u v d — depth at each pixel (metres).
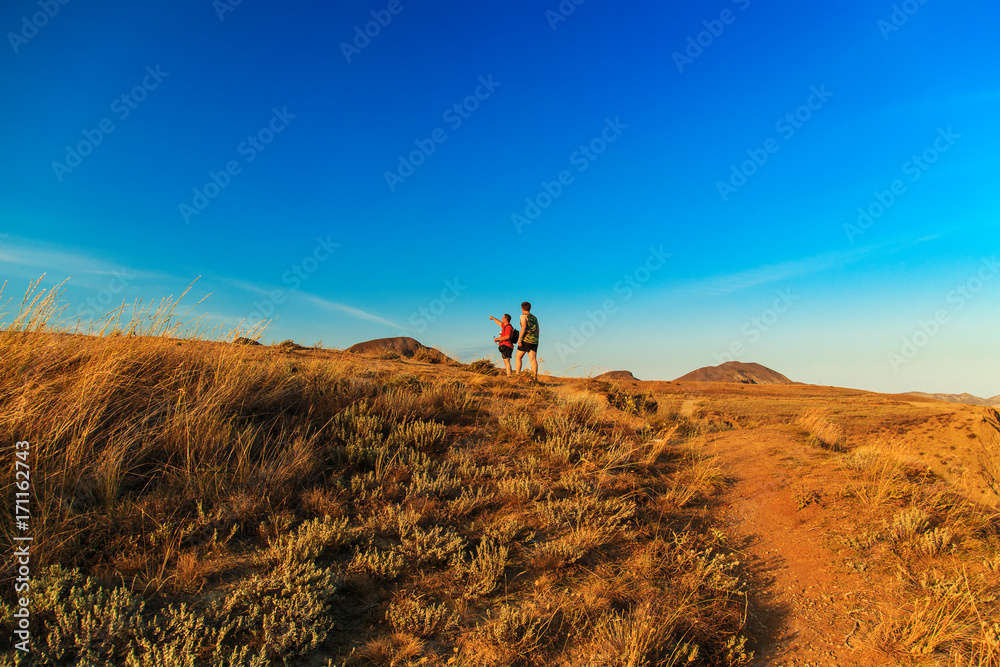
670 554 4.52
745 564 4.53
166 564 3.62
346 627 3.38
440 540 4.31
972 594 3.70
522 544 4.55
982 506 5.00
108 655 2.82
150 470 4.69
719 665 3.29
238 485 4.64
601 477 5.93
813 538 4.89
